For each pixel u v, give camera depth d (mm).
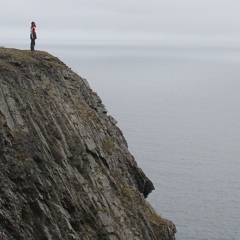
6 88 36500
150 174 136625
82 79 55469
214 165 148750
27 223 29641
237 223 105500
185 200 117375
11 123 34000
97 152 43906
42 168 33344
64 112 42469
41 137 35656
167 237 45438
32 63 45406
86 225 35312
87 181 38469
